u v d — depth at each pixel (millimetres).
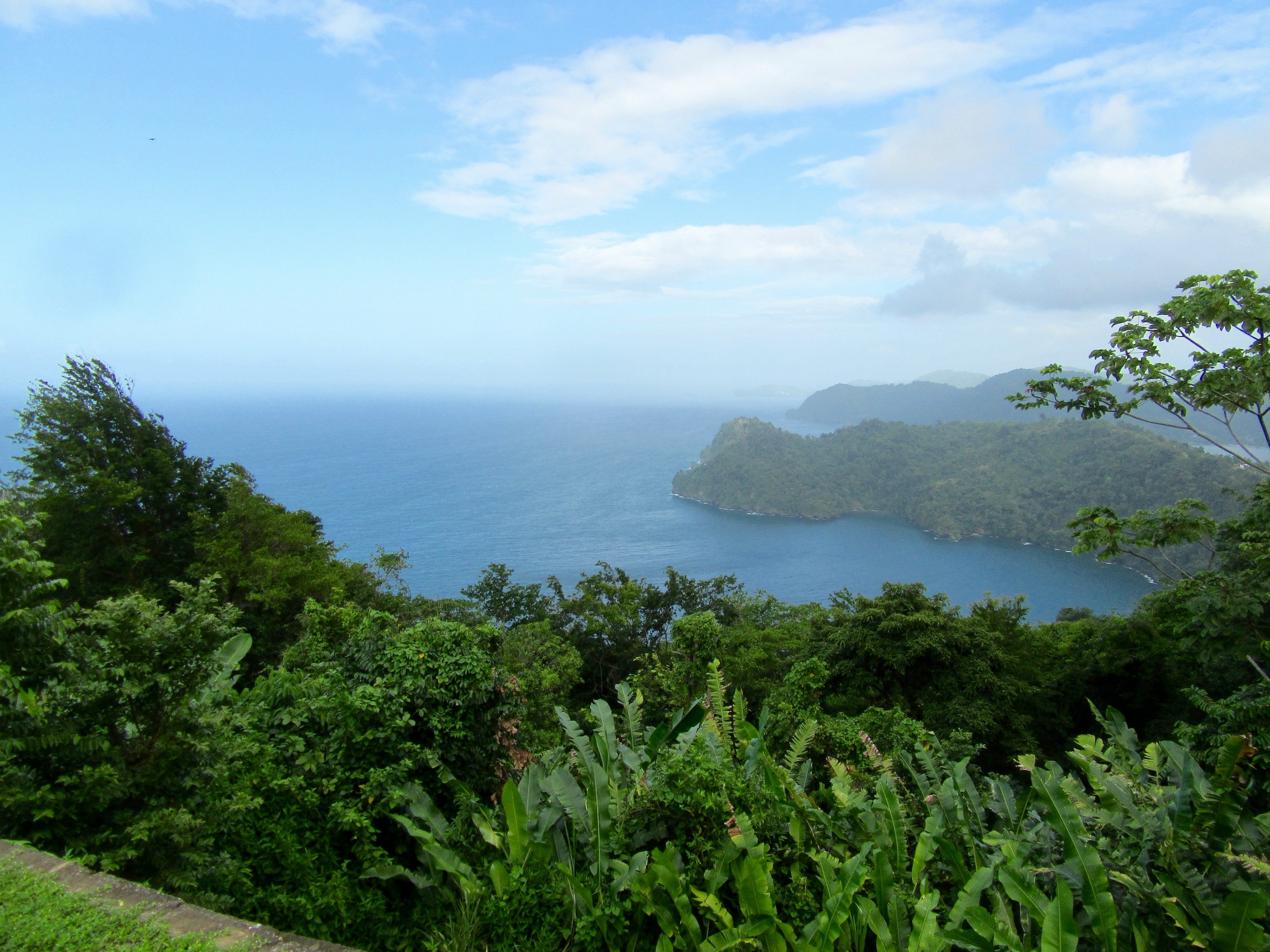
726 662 19656
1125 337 10828
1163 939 4523
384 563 24938
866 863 5270
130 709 5051
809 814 5773
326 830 6000
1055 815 5066
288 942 3553
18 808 4453
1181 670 21109
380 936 5559
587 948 4695
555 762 6961
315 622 9477
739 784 5691
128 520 20562
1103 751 6523
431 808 6172
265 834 5730
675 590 29000
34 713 4582
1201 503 11227
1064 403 11703
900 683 18406
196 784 5148
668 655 16859
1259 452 112812
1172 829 5035
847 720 11570
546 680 16344
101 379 21562
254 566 19969
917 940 4344
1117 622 23750
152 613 5145
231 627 5598
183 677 5242
